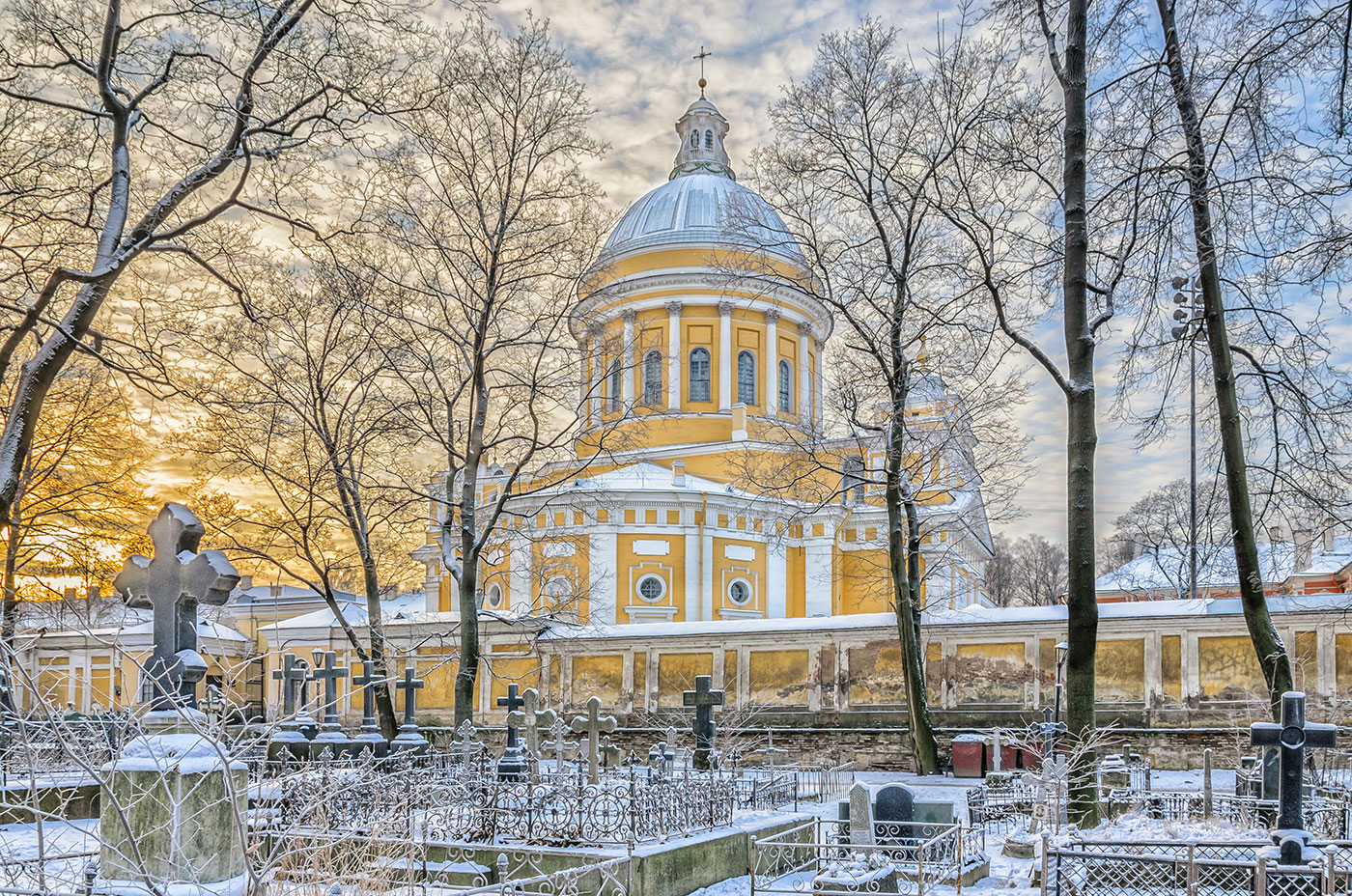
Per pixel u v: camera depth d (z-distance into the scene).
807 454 31.14
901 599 27.56
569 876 9.70
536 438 27.64
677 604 48.06
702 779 14.76
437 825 13.32
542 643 36.84
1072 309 15.78
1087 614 15.23
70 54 16.70
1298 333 16.50
